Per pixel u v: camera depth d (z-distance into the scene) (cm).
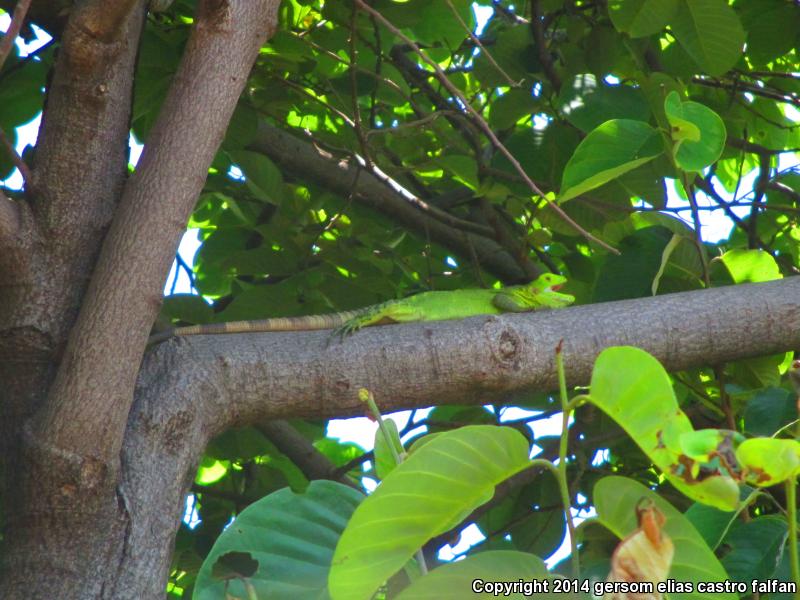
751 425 601
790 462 268
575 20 893
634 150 509
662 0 708
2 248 473
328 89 937
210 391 482
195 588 380
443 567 322
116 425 425
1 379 472
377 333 521
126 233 442
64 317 480
